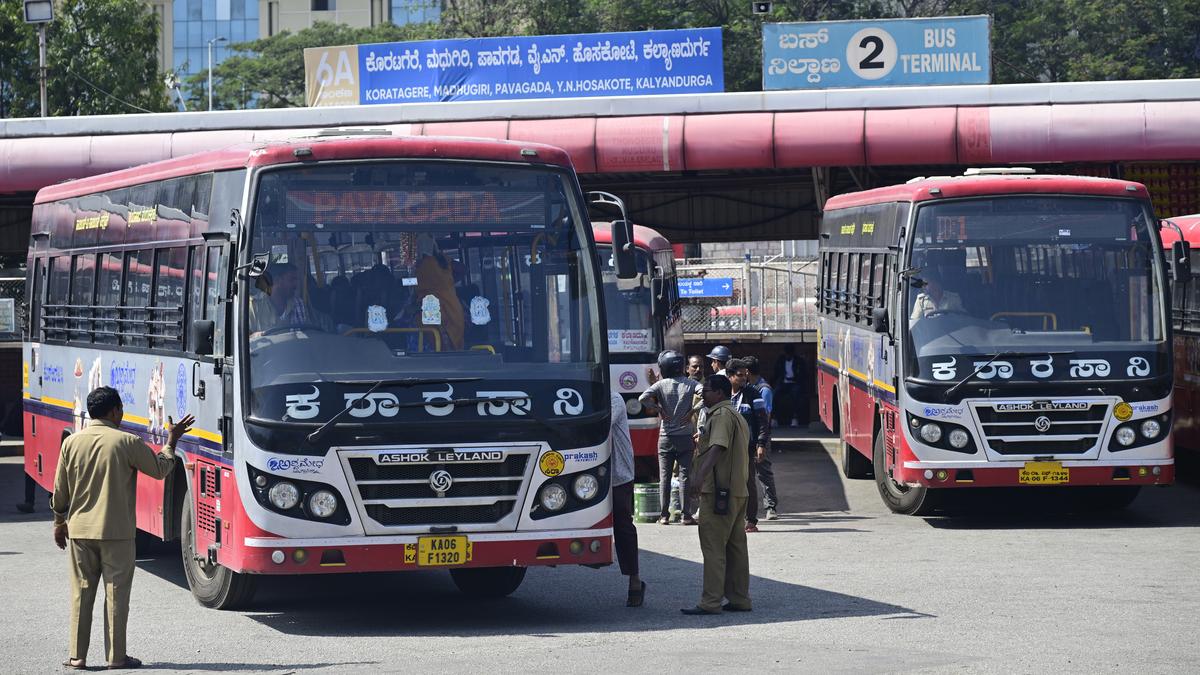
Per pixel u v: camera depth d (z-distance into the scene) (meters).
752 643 19.14
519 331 20.47
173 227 24.08
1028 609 21.58
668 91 52.41
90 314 28.47
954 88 45.53
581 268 20.86
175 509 23.69
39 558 29.31
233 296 20.38
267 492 19.56
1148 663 17.45
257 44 143.12
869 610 21.72
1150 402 31.02
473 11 108.31
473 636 20.19
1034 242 31.52
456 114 47.69
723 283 60.25
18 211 64.62
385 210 20.47
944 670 17.06
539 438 20.09
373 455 19.58
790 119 45.91
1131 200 31.72
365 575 26.84
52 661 18.84
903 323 31.52
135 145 48.22
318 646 19.59
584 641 19.53
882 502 36.78
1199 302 37.53
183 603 23.66
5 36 93.31
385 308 20.20
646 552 28.84
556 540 20.09
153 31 96.75
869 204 36.94
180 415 23.08
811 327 59.47
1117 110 44.44
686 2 104.56
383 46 53.91
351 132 21.92
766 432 33.16
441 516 19.81
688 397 32.78
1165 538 29.62
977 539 29.86
